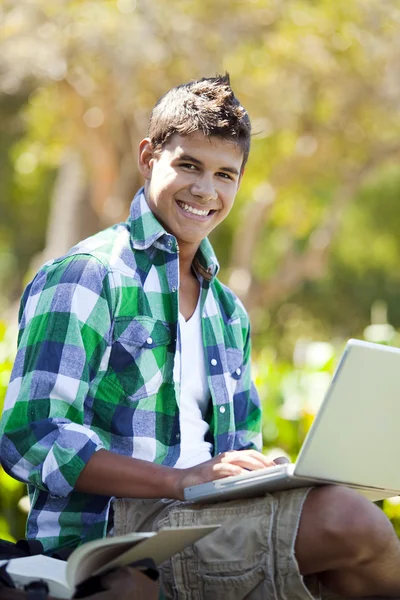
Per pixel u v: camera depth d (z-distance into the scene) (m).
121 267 4.17
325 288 28.48
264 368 6.39
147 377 4.12
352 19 15.20
